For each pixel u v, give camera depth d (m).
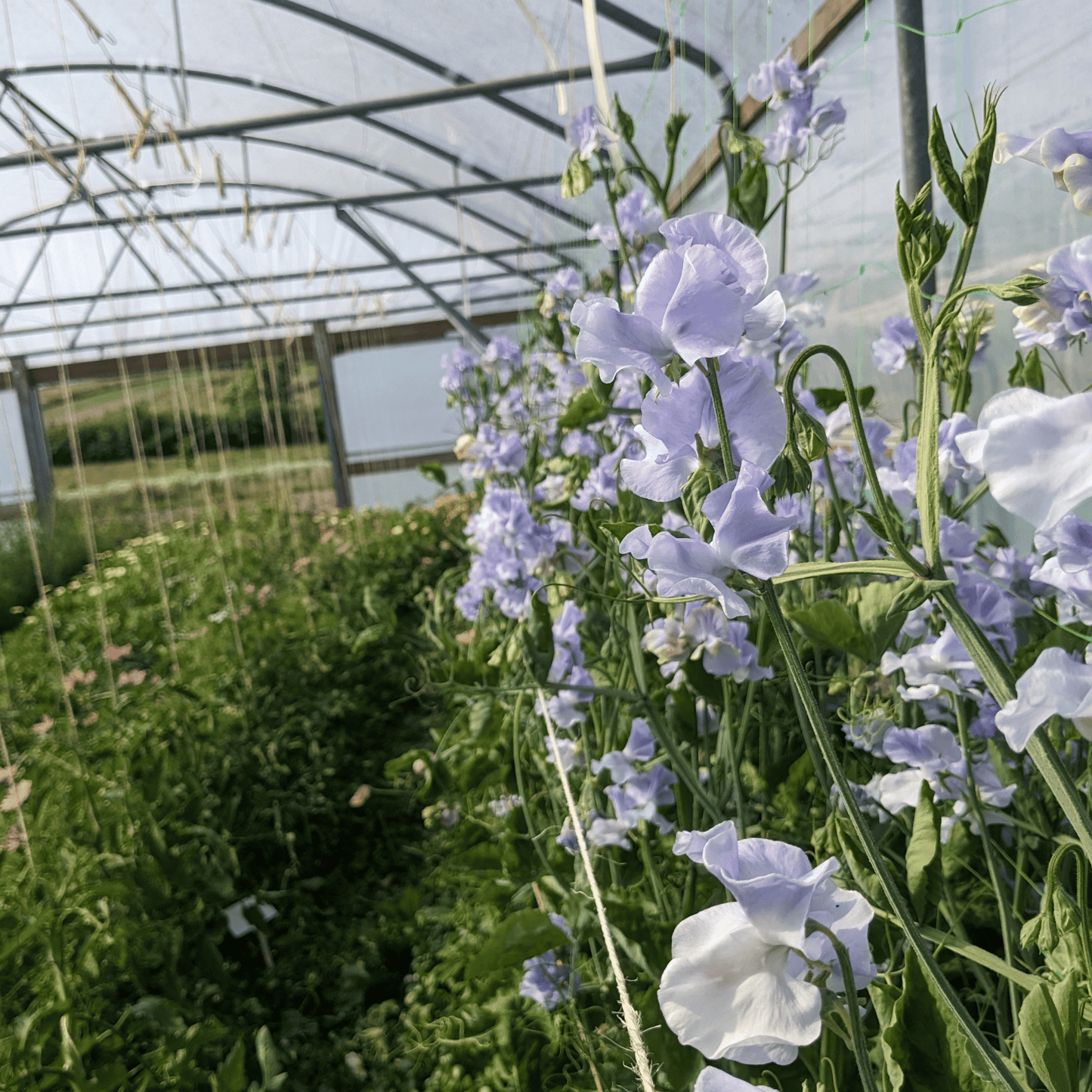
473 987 1.89
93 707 3.32
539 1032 1.57
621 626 1.56
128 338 11.07
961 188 0.51
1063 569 0.55
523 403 3.09
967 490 1.28
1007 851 1.07
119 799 2.39
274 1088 1.64
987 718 0.89
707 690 1.22
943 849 0.95
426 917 2.48
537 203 7.48
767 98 1.38
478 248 9.47
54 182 6.92
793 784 1.25
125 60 5.48
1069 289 0.51
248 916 2.63
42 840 2.42
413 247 9.41
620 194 1.76
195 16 5.10
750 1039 0.45
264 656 4.26
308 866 3.11
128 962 2.09
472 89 5.34
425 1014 2.06
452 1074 1.67
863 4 2.22
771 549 0.47
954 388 1.17
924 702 1.07
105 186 7.11
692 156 4.08
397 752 3.84
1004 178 1.77
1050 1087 0.51
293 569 6.33
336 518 9.27
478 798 2.43
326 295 10.45
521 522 1.73
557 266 8.09
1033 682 0.45
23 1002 1.94
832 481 1.10
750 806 1.42
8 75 5.46
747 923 0.47
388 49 5.40
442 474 3.83
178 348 11.81
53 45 5.27
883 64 2.19
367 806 3.43
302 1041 2.31
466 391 3.68
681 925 0.48
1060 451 0.38
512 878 1.87
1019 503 0.38
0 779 2.31
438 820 2.93
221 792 3.12
